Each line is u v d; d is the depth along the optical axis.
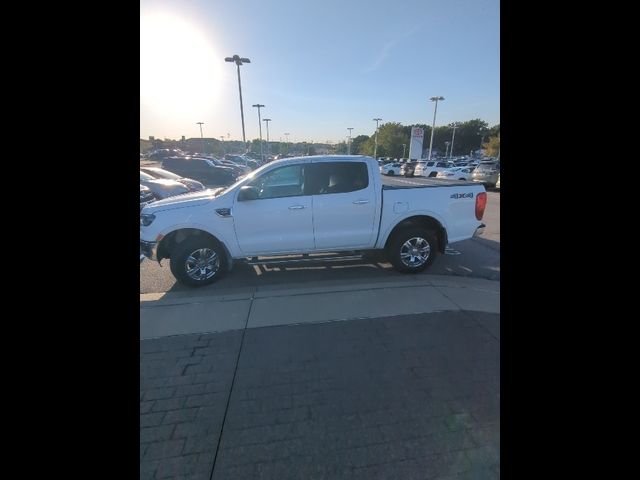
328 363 2.67
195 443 1.93
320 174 4.69
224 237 4.48
